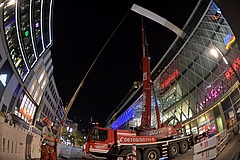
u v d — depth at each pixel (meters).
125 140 15.04
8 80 31.64
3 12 26.84
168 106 48.22
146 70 18.05
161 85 51.53
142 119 16.98
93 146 15.19
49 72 55.12
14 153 15.73
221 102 30.80
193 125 38.25
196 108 38.03
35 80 44.62
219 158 9.58
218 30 33.62
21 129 18.02
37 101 48.84
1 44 28.45
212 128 32.44
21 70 36.66
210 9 34.84
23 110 40.34
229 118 28.78
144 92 17.48
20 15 32.88
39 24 42.41
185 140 16.53
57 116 82.50
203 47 37.22
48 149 6.41
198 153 11.52
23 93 39.38
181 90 43.81
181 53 43.59
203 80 37.12
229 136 11.93
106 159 15.09
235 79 28.25
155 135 15.97
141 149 15.13
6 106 31.70
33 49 40.31
